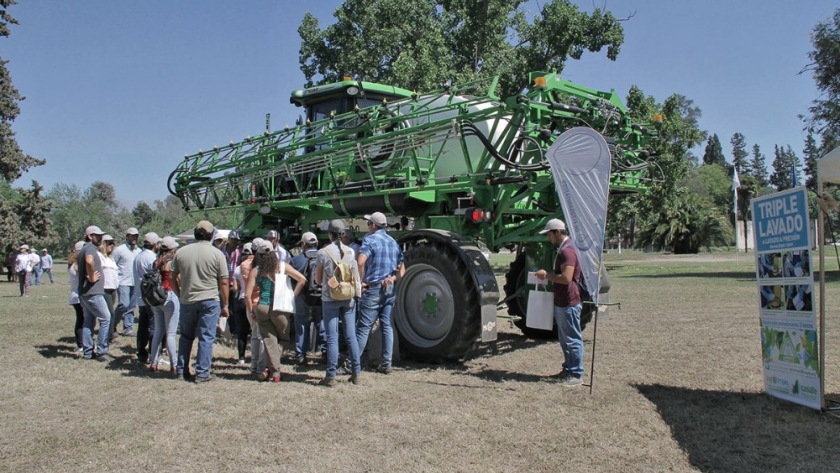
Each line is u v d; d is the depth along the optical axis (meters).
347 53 23.25
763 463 3.66
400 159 7.39
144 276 6.44
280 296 5.87
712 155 109.06
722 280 17.70
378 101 9.56
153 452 4.01
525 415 4.68
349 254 5.89
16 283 27.72
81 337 7.81
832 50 18.83
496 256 46.19
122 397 5.44
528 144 6.47
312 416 4.77
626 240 60.88
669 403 4.92
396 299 6.99
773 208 5.02
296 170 8.66
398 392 5.45
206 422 4.64
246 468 3.72
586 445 4.02
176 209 90.69
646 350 7.19
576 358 5.61
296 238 10.05
